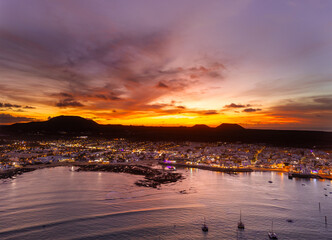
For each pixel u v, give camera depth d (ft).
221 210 352.69
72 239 262.26
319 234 276.82
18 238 262.88
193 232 280.31
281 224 303.89
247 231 283.18
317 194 449.06
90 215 327.47
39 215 325.62
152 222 306.96
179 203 381.81
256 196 430.20
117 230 283.79
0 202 379.14
